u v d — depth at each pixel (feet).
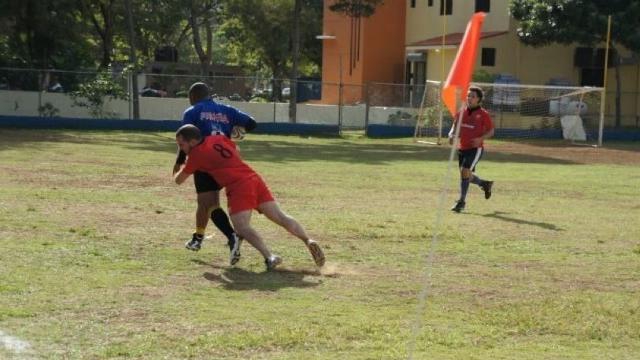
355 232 58.90
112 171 96.02
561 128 194.90
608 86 225.15
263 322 35.47
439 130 172.76
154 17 254.47
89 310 36.42
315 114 217.36
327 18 268.62
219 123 48.26
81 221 59.62
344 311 37.70
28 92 195.42
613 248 56.29
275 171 104.58
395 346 32.76
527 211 74.28
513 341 34.32
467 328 35.78
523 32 204.23
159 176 92.27
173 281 42.57
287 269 46.26
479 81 201.16
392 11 258.57
